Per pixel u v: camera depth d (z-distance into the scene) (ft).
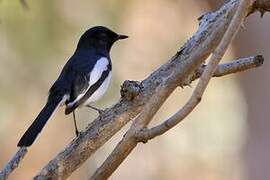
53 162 14.80
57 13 44.62
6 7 43.37
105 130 14.64
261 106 46.98
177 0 51.13
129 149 12.10
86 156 14.75
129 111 14.56
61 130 51.55
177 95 52.13
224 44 11.38
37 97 47.42
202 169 56.24
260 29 46.39
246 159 47.34
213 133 55.98
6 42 44.55
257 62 14.52
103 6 46.14
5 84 46.65
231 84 54.95
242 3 11.35
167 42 51.90
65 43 45.14
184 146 56.08
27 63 45.57
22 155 15.88
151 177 55.57
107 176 12.26
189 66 12.14
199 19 15.20
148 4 51.34
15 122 49.08
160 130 11.84
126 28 49.96
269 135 46.80
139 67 50.78
